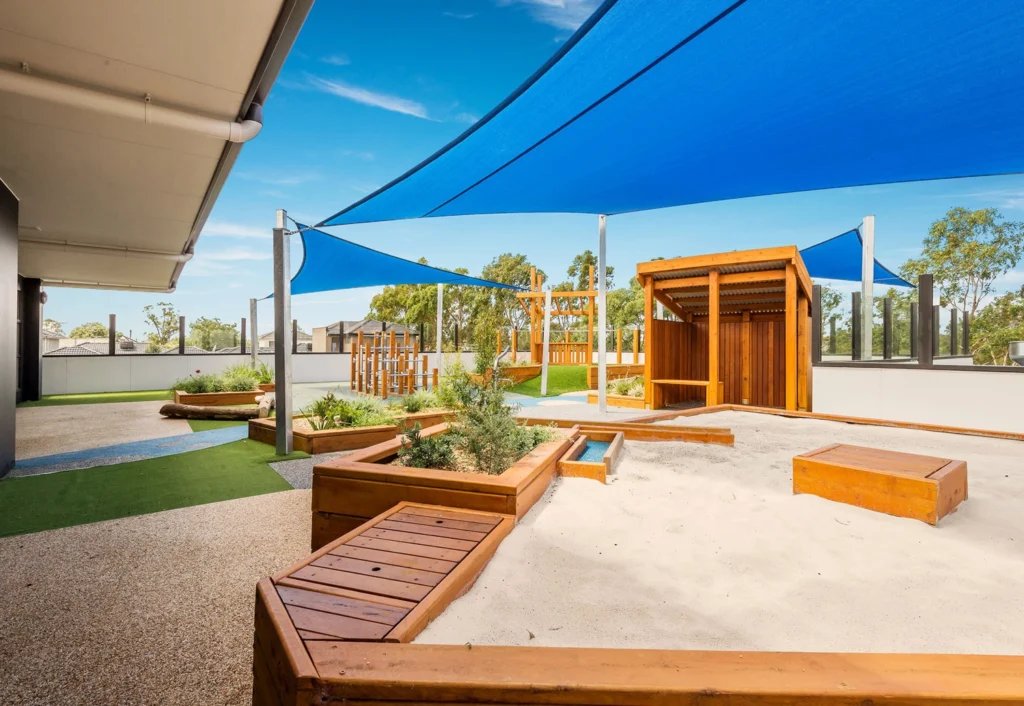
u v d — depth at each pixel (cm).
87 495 470
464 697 131
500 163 446
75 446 711
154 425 914
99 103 434
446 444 379
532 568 240
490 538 252
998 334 2108
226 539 360
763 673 137
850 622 198
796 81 308
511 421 434
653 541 281
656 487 386
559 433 522
